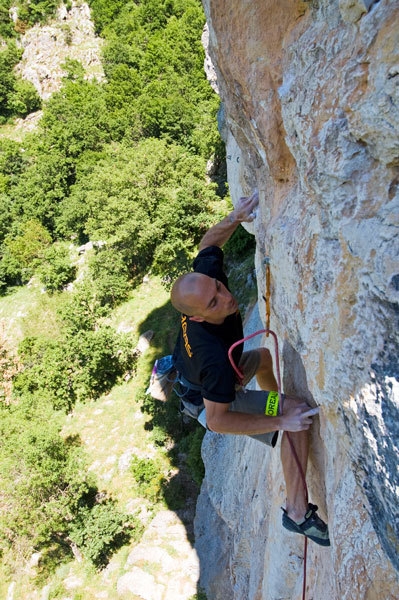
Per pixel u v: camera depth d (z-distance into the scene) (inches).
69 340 938.1
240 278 808.9
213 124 1223.5
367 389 74.7
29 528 710.5
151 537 689.0
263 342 208.2
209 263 128.6
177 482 749.3
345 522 97.5
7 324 1263.5
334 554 102.7
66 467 711.7
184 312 105.9
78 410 920.3
